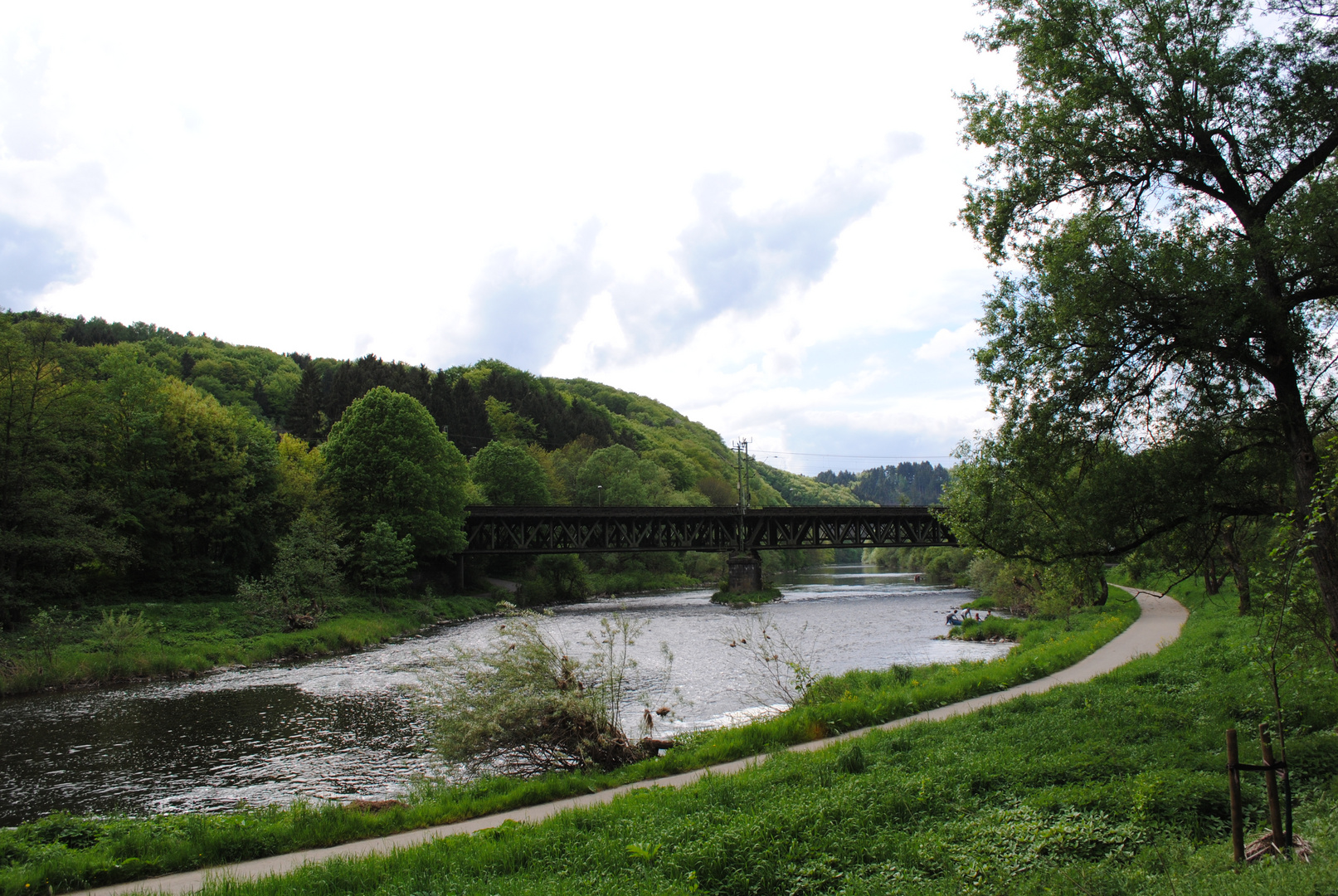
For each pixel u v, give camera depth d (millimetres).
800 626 43062
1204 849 7020
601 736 14289
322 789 15430
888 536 73312
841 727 15852
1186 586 48656
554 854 8734
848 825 8805
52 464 35531
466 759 14234
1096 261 12641
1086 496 14023
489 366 164750
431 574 59625
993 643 35250
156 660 30328
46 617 29844
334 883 8148
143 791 15414
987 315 14648
